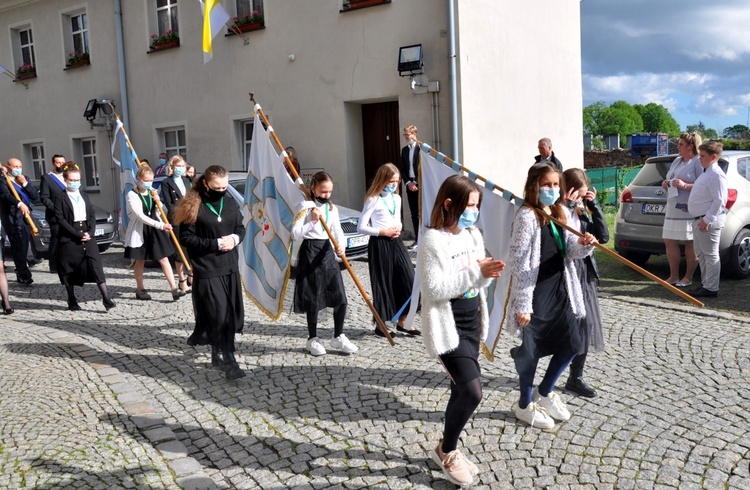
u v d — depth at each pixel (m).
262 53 13.24
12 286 9.46
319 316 6.71
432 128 11.54
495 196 4.10
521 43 13.68
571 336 3.72
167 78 14.78
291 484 3.34
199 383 4.92
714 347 5.22
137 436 3.91
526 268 3.58
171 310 7.51
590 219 4.04
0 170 9.20
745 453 3.45
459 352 3.19
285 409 4.33
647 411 4.02
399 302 5.80
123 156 8.22
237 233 5.00
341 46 12.27
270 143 5.43
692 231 7.14
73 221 7.43
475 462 3.49
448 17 11.04
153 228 7.85
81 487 3.29
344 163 12.53
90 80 16.25
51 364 5.40
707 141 6.99
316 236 5.36
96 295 8.55
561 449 3.58
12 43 17.84
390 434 3.85
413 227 11.76
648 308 6.56
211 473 3.51
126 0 15.20
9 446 3.78
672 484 3.17
